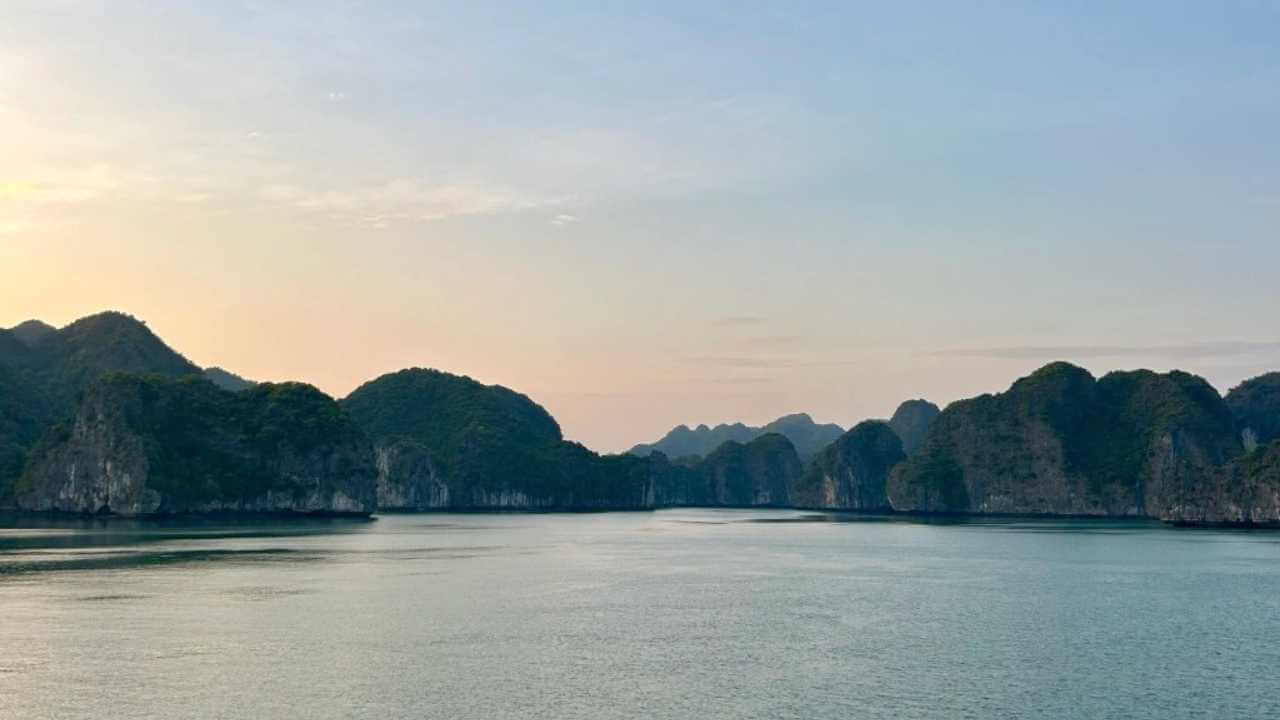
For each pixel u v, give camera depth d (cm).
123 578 10625
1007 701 5531
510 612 8500
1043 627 7906
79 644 6756
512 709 5266
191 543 16700
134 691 5494
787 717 5169
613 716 5159
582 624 7894
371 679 5853
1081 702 5538
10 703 5247
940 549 17350
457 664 6297
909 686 5844
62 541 17012
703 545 18550
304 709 5188
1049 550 17075
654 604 9131
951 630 7731
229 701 5322
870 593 10106
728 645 7025
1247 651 6931
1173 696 5675
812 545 18700
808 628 7788
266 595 9294
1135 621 8238
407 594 9544
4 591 9425
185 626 7506
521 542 18888
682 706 5359
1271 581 11369
